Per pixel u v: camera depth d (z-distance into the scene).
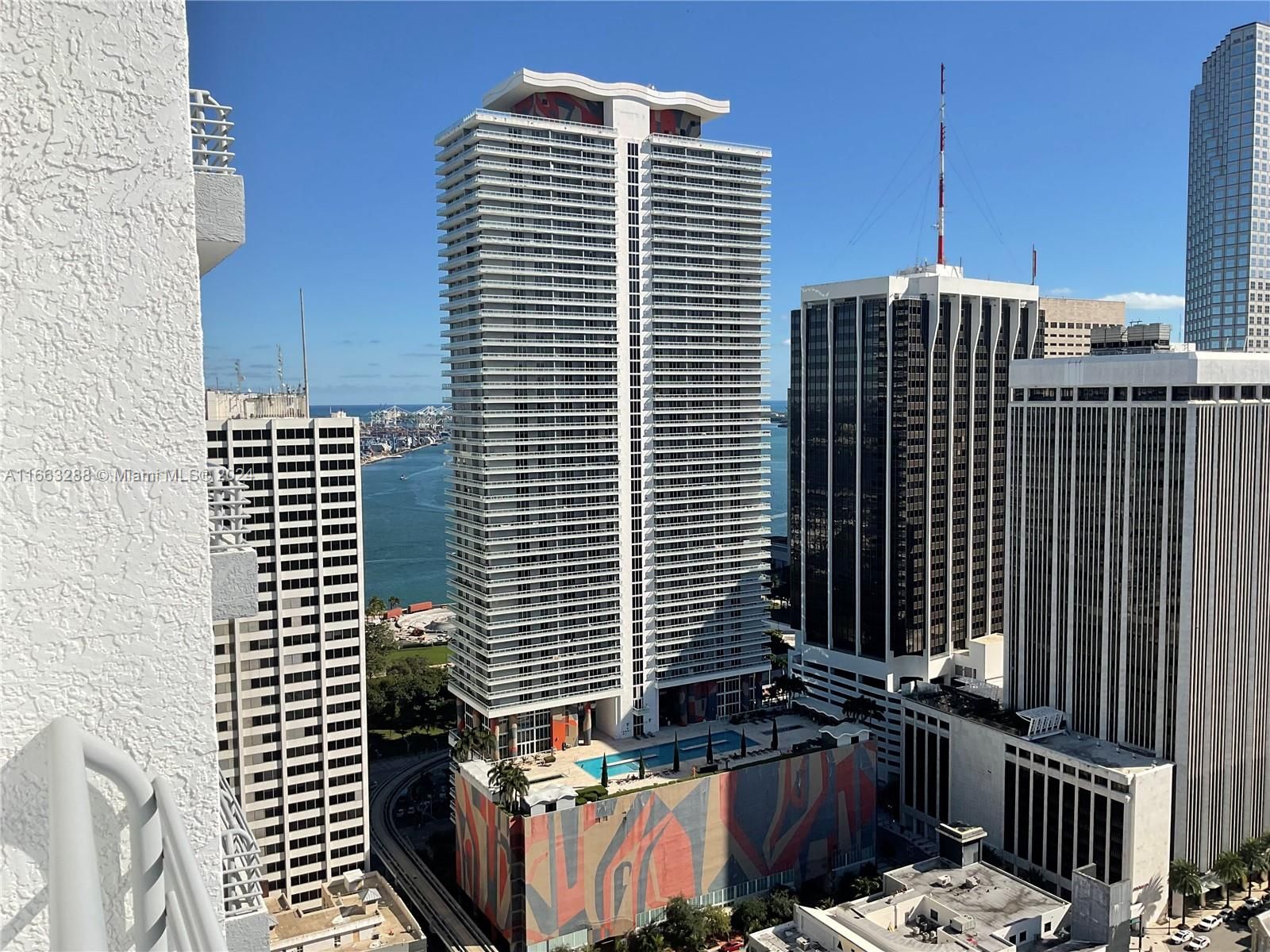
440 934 136.75
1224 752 148.00
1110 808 139.12
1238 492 143.62
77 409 8.42
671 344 197.38
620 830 136.25
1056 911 114.75
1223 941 137.25
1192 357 140.50
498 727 182.25
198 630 8.96
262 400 138.12
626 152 193.62
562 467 186.00
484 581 181.38
